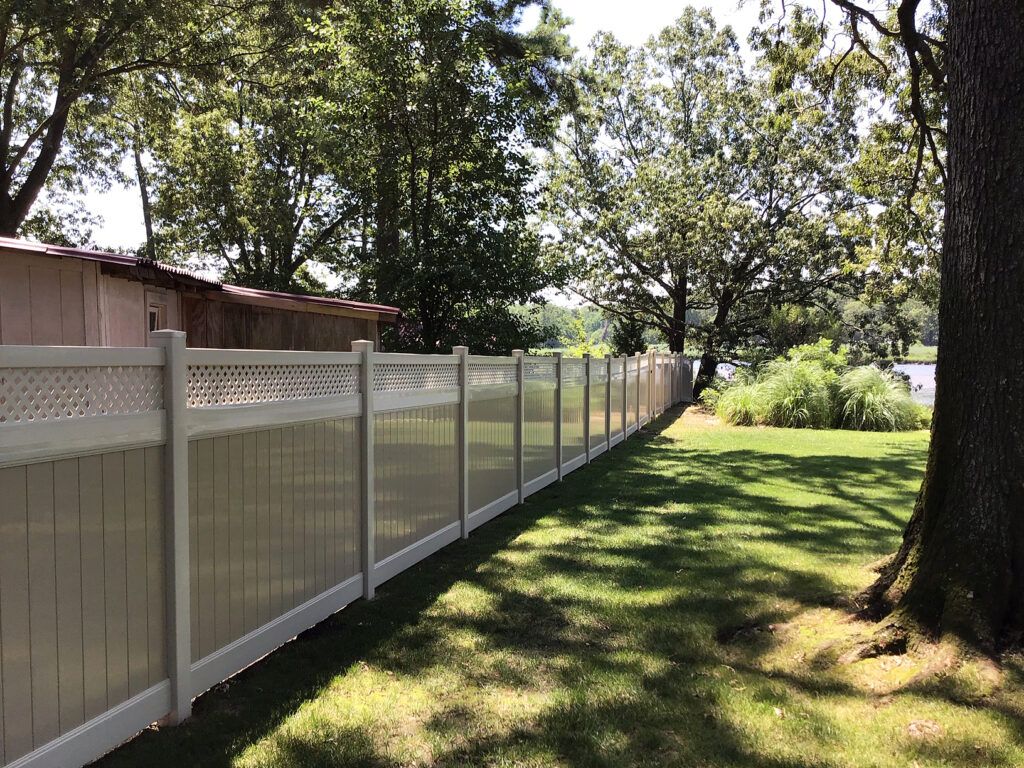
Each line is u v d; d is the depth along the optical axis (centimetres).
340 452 421
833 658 353
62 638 232
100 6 1387
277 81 2127
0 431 208
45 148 1655
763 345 2730
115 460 254
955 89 365
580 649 372
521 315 1483
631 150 2859
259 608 343
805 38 941
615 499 791
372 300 1462
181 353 281
